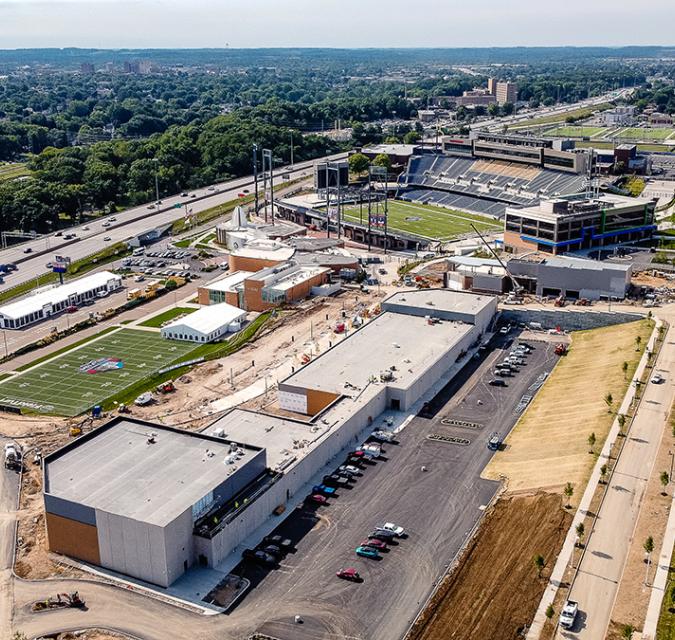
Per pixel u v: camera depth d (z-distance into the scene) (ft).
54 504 473.26
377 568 457.27
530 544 466.70
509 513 501.97
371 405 632.79
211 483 483.92
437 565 458.50
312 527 497.87
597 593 422.82
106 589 447.42
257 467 515.09
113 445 536.01
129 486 483.51
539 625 403.13
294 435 574.97
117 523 451.53
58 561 474.08
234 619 420.36
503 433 619.26
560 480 529.86
